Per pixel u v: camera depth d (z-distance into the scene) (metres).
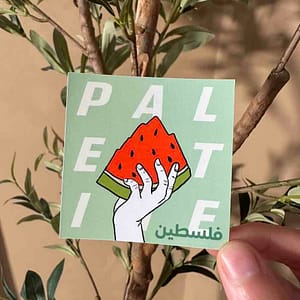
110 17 0.33
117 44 0.30
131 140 0.20
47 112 0.34
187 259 0.35
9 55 0.34
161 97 0.20
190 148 0.20
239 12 0.33
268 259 0.25
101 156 0.20
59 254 0.36
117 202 0.20
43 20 0.27
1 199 0.35
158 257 0.37
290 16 0.31
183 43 0.29
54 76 0.34
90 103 0.20
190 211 0.20
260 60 0.33
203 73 0.34
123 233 0.20
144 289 0.27
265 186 0.26
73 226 0.20
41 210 0.31
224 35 0.34
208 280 0.36
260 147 0.33
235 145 0.26
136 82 0.20
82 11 0.25
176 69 0.35
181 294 0.37
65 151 0.20
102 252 0.36
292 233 0.25
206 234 0.20
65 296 0.37
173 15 0.27
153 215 0.20
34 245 0.36
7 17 0.31
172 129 0.20
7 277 0.36
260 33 0.32
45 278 0.36
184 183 0.20
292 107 0.31
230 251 0.20
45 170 0.35
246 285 0.19
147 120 0.20
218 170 0.20
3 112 0.34
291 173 0.31
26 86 0.34
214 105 0.20
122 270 0.37
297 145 0.31
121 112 0.20
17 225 0.36
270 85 0.25
